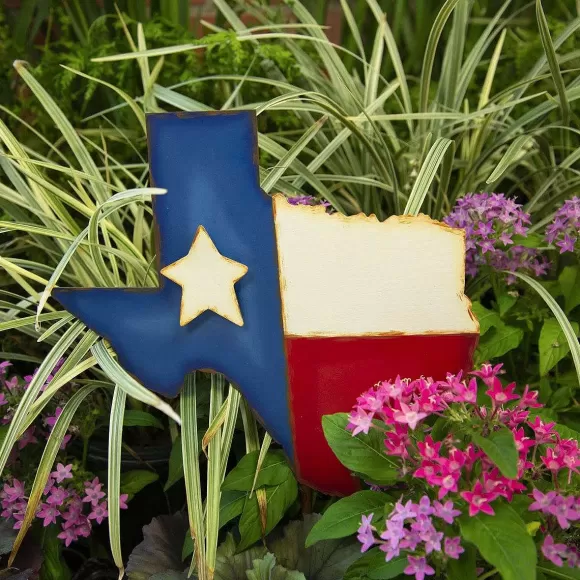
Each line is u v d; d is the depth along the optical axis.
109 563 1.30
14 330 1.56
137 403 1.35
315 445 1.04
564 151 1.71
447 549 0.77
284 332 1.01
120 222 1.44
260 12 1.90
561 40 1.60
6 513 1.15
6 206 1.42
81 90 1.71
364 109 1.42
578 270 1.23
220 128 1.00
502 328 1.23
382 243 0.99
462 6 1.61
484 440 0.76
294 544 1.05
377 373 1.02
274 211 1.00
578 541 0.87
